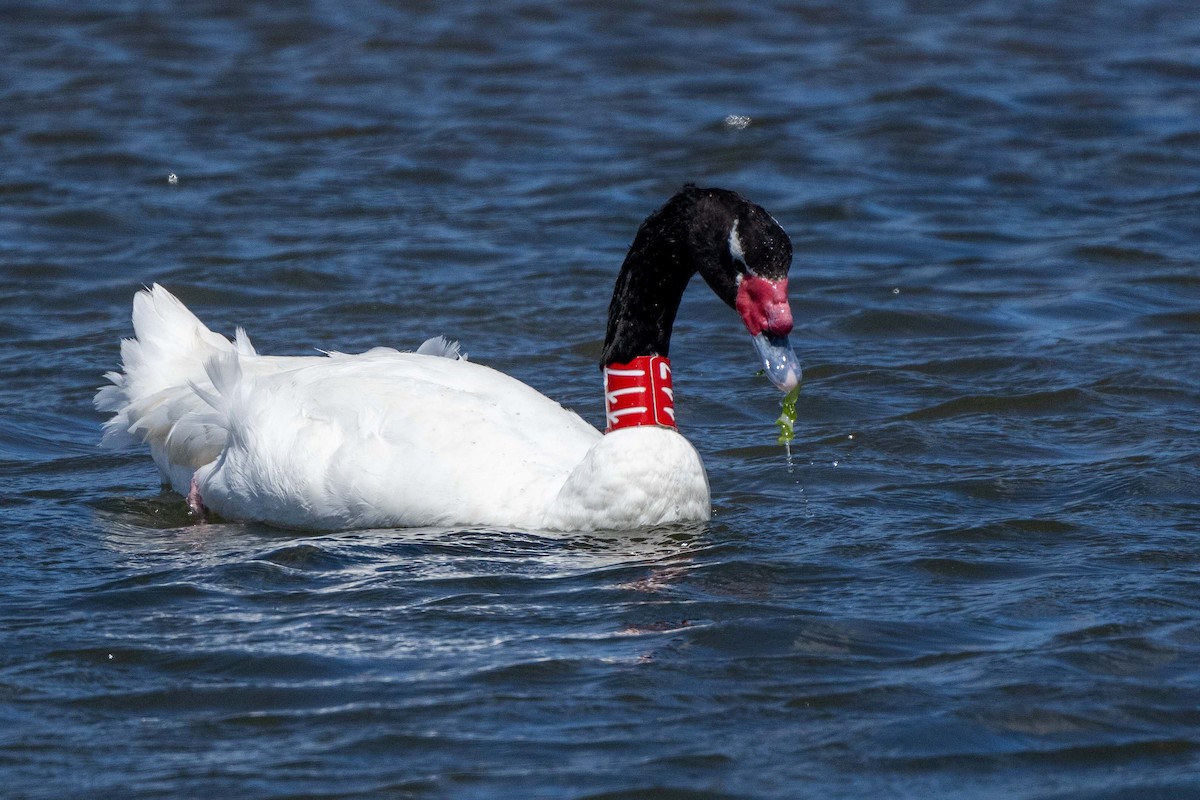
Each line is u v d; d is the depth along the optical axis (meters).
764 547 12.02
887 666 9.79
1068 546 12.00
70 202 23.53
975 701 9.26
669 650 10.02
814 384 16.72
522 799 8.20
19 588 11.29
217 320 19.06
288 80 30.84
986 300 19.83
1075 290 20.08
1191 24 35.28
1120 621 10.37
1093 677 9.55
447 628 10.38
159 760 8.66
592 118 28.62
